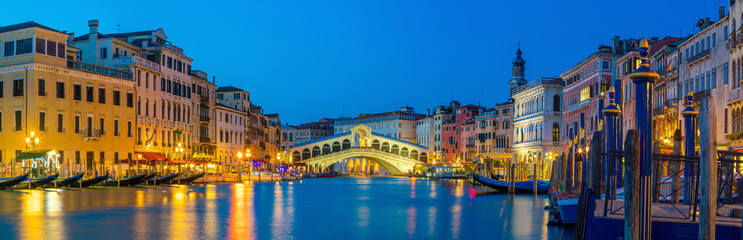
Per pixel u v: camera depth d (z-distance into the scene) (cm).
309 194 5644
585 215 1856
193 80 8469
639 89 1501
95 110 6269
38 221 2930
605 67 7200
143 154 6856
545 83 8869
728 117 4053
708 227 1288
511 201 4650
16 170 5541
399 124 16150
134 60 6838
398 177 12725
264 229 2847
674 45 5462
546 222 3117
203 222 3041
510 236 2630
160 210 3566
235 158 9881
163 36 8088
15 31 5731
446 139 14362
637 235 1416
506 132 11275
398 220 3275
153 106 7269
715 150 1289
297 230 2839
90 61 6962
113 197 4412
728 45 3984
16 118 5694
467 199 4934
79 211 3394
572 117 8181
